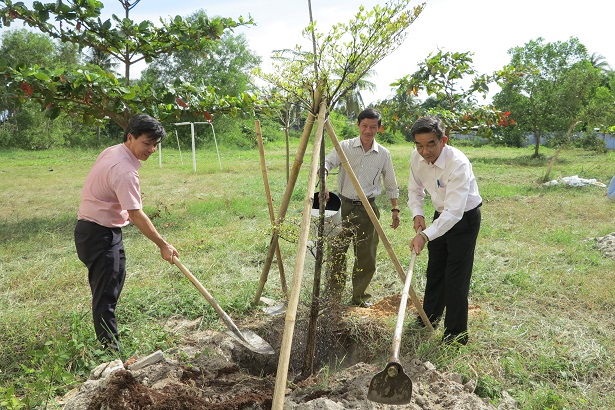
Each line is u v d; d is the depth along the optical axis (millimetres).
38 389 3018
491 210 9477
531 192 11945
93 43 8156
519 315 4543
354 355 4145
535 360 3695
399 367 2469
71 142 41531
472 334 4055
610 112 16609
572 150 29641
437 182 3807
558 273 5602
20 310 4621
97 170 3660
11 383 3414
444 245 4086
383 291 5285
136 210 3588
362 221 4730
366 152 4652
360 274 4867
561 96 23219
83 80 6945
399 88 11398
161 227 8180
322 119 3246
